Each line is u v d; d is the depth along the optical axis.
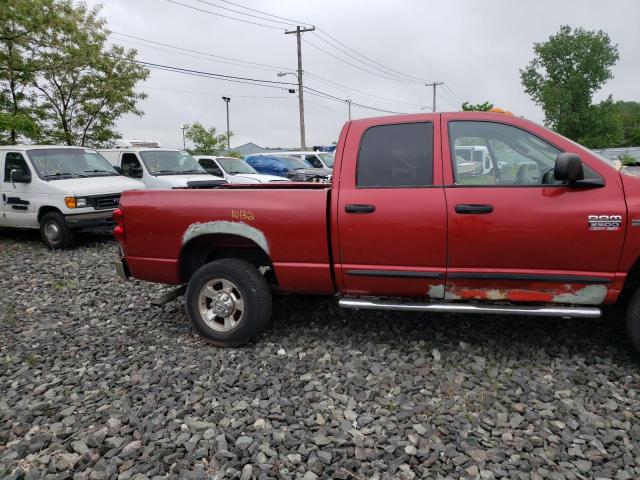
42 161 9.93
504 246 3.76
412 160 4.01
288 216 4.20
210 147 28.97
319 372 3.97
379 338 4.57
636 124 57.53
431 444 3.00
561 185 3.69
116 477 2.79
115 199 9.96
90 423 3.34
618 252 3.57
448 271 3.92
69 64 17.86
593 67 32.91
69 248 9.64
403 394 3.59
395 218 3.94
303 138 30.98
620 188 3.59
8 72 16.80
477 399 3.49
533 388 3.61
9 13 15.69
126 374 4.07
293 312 5.30
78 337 4.89
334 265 4.18
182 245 4.55
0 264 8.23
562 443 2.99
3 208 10.09
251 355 4.33
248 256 4.82
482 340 4.43
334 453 2.94
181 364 4.21
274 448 3.02
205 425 3.26
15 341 4.83
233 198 4.39
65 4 17.75
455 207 3.82
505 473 2.73
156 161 12.40
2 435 3.21
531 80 34.94
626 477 2.68
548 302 3.83
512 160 3.88
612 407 3.32
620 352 4.09
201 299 4.55
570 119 33.34
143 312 5.63
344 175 4.14
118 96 19.23
